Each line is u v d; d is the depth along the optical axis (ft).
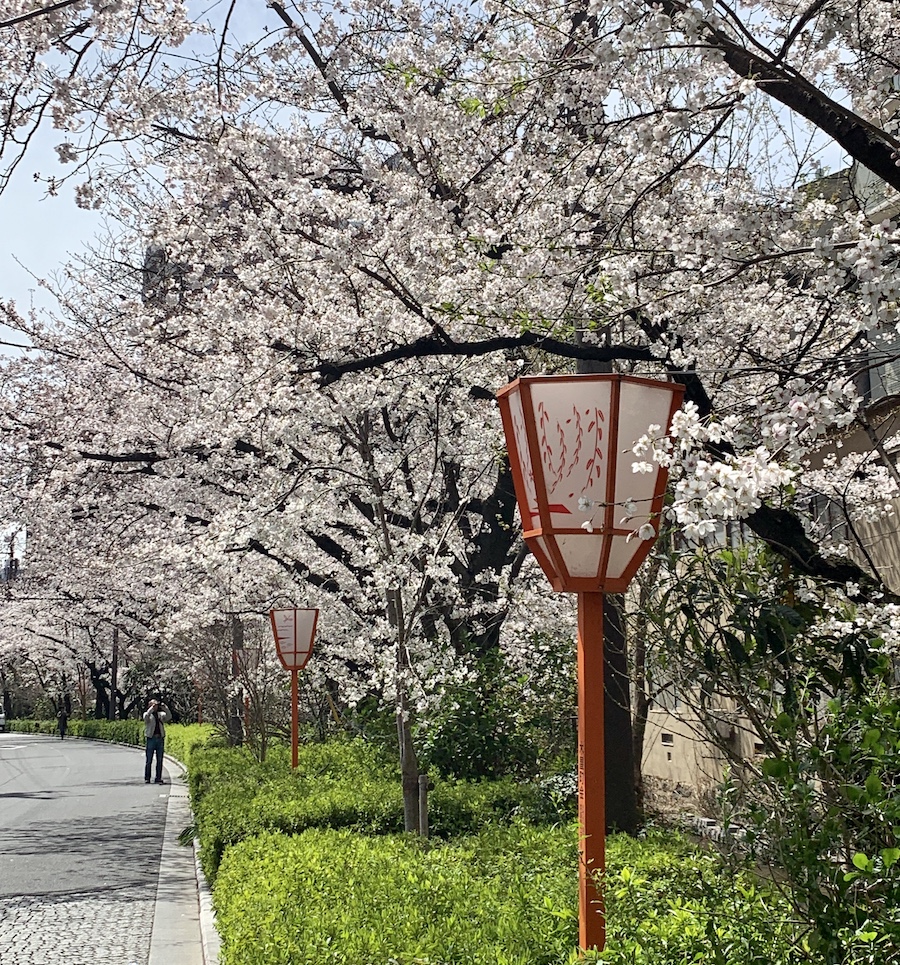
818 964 11.87
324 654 53.26
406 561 32.07
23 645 136.56
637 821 29.63
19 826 51.42
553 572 13.28
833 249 14.25
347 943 15.84
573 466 13.02
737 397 21.62
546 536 13.07
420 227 26.23
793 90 15.05
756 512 17.26
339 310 29.76
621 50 14.96
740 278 21.09
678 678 17.37
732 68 15.90
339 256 25.68
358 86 28.12
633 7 14.76
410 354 22.39
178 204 36.29
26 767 95.91
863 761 12.99
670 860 20.30
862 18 18.67
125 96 21.45
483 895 18.49
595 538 12.96
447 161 28.07
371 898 18.98
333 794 35.81
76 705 190.29
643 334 25.11
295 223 27.81
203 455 42.22
